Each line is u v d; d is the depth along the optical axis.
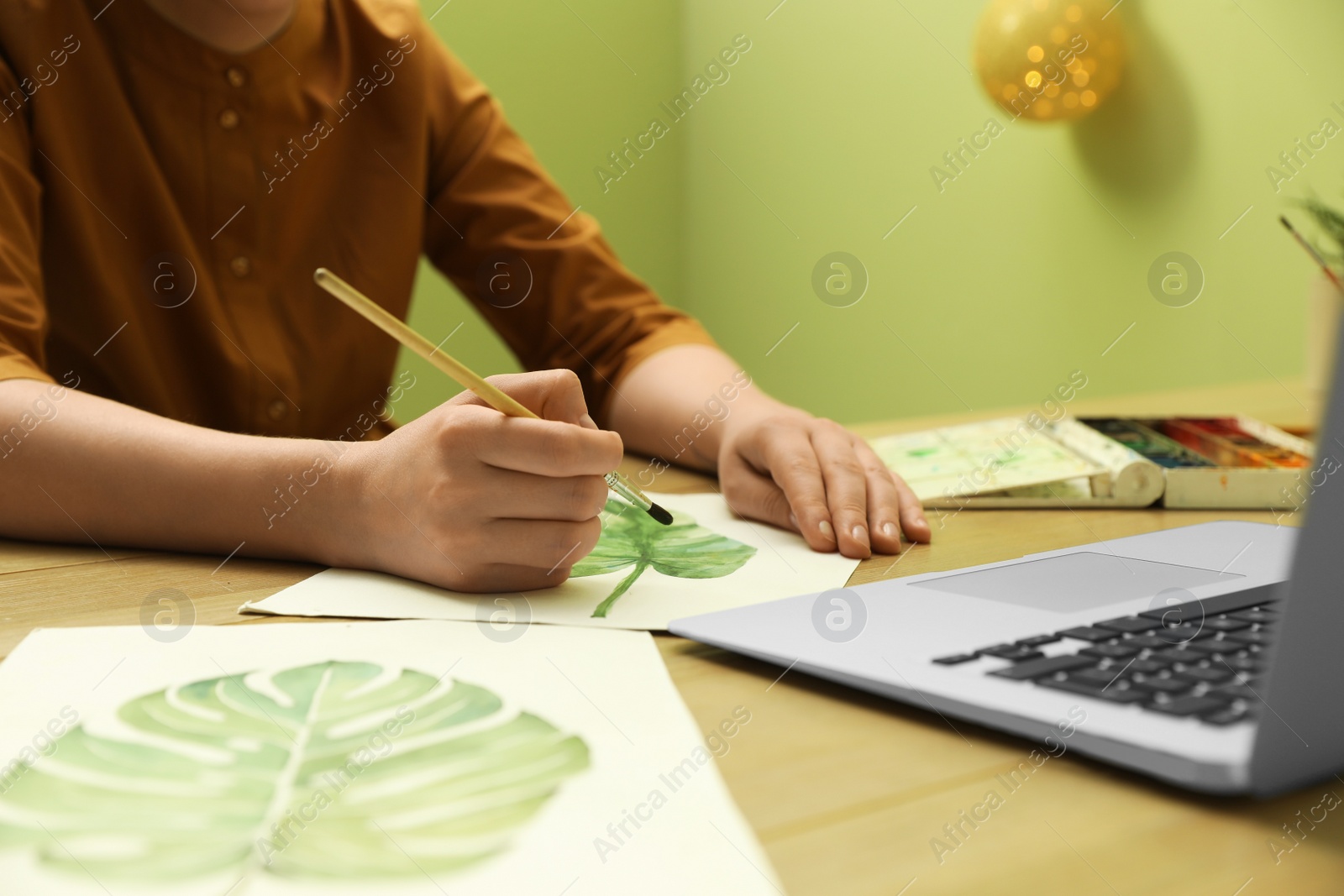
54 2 0.79
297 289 0.94
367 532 0.50
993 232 1.54
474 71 1.98
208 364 0.90
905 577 0.48
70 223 0.81
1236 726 0.28
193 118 0.85
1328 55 1.10
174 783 0.29
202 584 0.50
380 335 0.99
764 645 0.38
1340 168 1.10
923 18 1.61
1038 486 0.68
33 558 0.54
